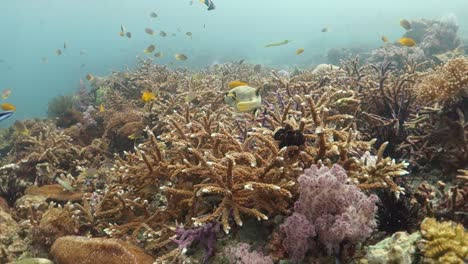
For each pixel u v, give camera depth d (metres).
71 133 10.27
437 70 5.01
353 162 3.84
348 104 5.88
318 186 3.21
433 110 4.81
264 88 9.50
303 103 4.75
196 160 4.49
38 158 8.13
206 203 3.98
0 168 7.73
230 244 3.60
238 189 3.68
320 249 3.27
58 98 14.15
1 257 4.52
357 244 3.19
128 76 13.23
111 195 4.80
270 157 3.89
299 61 35.25
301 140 3.93
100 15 122.25
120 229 4.19
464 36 26.19
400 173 3.52
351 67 9.83
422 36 17.38
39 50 155.12
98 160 8.48
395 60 14.33
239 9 137.00
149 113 8.63
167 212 4.21
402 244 2.89
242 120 5.57
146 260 3.57
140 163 5.11
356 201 3.20
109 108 11.41
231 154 3.78
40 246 4.61
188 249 3.74
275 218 3.63
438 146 4.48
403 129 5.29
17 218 5.82
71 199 6.16
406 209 3.53
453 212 3.36
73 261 3.59
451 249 2.71
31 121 12.56
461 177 3.69
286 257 3.27
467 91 4.48
